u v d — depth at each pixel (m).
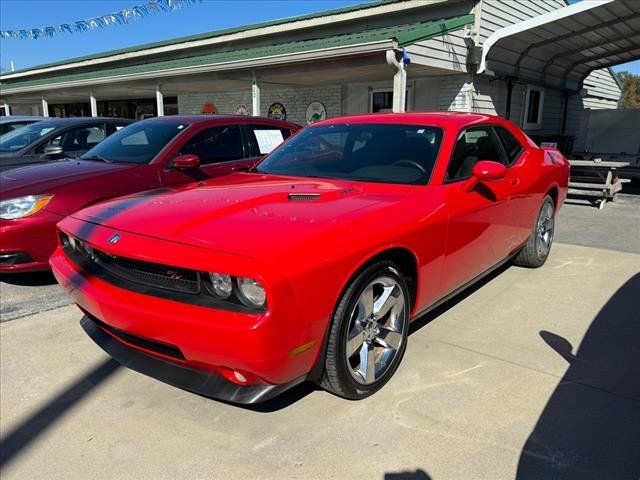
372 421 2.53
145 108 19.62
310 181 3.38
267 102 14.49
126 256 2.40
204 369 2.34
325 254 2.28
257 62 9.77
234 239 2.29
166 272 2.37
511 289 4.38
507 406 2.64
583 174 9.59
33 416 2.65
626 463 2.21
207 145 5.55
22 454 2.37
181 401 2.77
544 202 4.79
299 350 2.23
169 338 2.27
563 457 2.25
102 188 4.63
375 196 2.98
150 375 2.53
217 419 2.59
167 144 5.27
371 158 3.56
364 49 8.21
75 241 2.88
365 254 2.46
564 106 15.46
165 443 2.42
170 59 17.23
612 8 9.43
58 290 4.51
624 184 11.98
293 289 2.13
